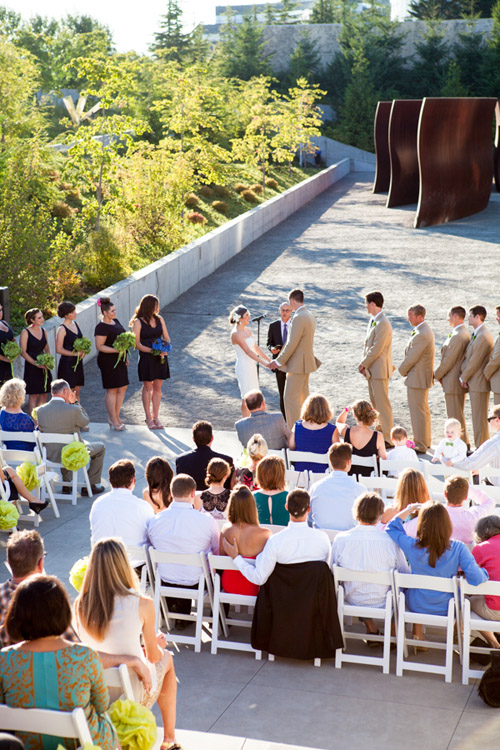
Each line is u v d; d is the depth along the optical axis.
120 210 21.91
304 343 11.43
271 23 99.56
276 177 42.19
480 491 6.78
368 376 11.17
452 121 31.02
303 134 47.16
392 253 25.78
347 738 4.74
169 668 4.47
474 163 33.12
